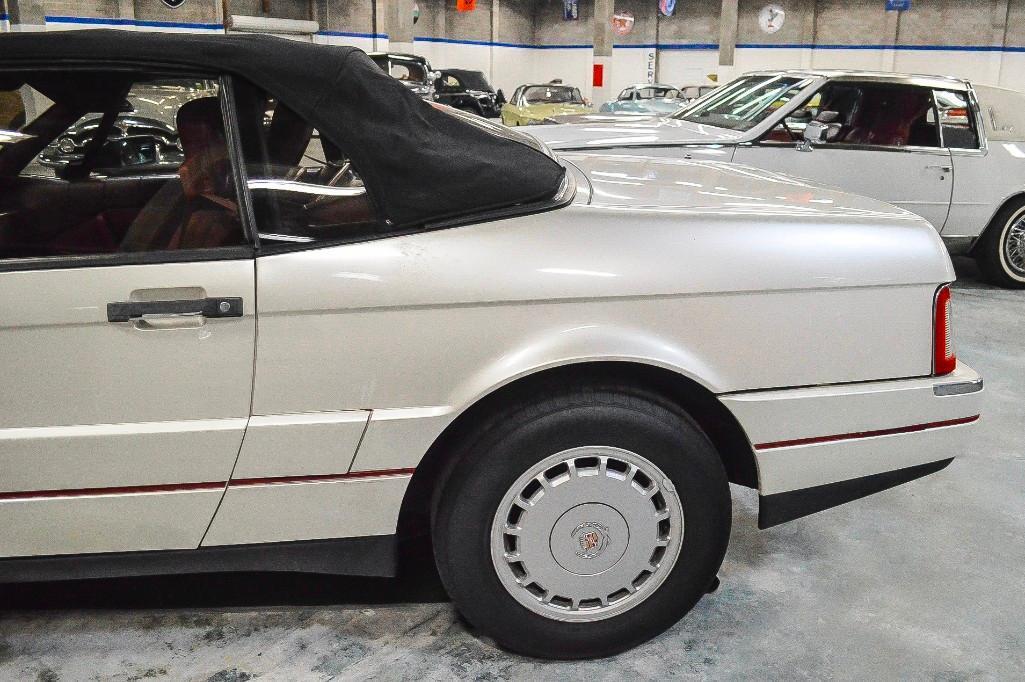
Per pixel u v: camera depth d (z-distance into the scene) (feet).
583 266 5.87
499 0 91.56
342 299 5.60
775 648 6.88
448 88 62.23
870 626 7.18
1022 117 19.52
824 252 6.30
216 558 6.11
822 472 6.60
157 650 6.75
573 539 6.26
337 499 5.99
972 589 7.73
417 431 5.85
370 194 5.72
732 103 19.70
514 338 5.83
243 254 5.54
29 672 6.48
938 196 18.85
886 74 18.63
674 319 6.03
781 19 81.97
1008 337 15.94
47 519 5.78
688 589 6.57
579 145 17.44
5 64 5.51
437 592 7.58
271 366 5.65
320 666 6.59
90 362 5.51
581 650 6.59
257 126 5.68
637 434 6.03
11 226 5.75
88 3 62.75
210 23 69.31
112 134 5.98
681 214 6.22
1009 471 10.18
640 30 89.51
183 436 5.65
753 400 6.26
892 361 6.56
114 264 5.46
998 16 74.08
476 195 5.88
